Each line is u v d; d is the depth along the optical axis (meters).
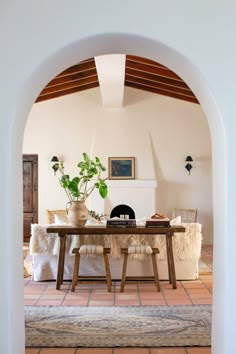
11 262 2.16
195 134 8.73
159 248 4.90
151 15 2.16
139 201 8.47
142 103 8.72
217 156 2.35
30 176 8.70
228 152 2.15
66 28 2.15
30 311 3.74
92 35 2.15
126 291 4.45
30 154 8.68
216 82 2.16
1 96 2.15
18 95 2.15
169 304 3.94
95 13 2.15
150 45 2.26
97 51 2.39
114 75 5.82
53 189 8.68
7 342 2.11
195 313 3.65
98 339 3.06
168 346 2.93
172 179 8.73
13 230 2.20
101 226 4.62
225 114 2.16
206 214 8.70
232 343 2.12
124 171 8.59
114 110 8.70
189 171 8.72
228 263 2.15
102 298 4.18
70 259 4.90
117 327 3.31
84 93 8.70
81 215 4.47
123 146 8.62
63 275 4.85
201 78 2.21
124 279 4.44
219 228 2.31
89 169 4.52
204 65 2.16
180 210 8.49
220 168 2.28
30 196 8.71
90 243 4.88
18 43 2.15
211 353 2.58
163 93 8.37
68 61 2.39
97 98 8.70
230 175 2.16
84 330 3.25
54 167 8.42
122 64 5.23
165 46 2.18
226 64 2.17
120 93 7.12
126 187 8.48
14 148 2.23
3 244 2.12
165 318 3.52
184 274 4.96
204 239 8.69
